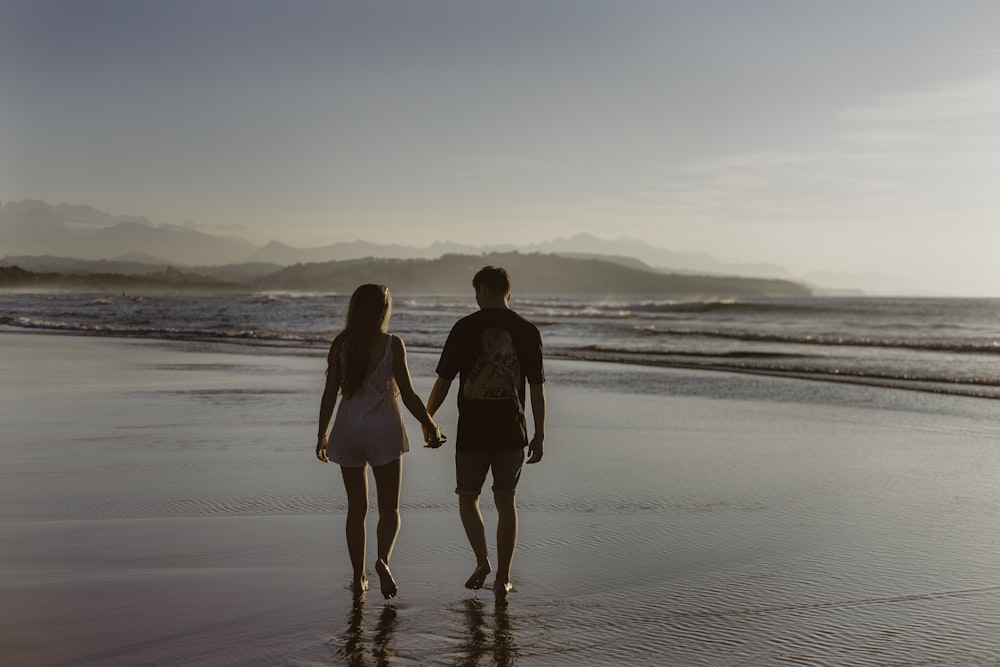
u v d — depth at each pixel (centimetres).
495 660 352
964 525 605
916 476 798
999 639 382
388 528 438
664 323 5578
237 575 461
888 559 516
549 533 575
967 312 9444
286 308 8156
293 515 604
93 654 343
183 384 1561
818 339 3484
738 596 442
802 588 458
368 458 439
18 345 2633
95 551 502
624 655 360
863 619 408
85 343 2798
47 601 409
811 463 866
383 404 442
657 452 927
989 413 1311
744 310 8812
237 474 750
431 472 791
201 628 378
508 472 450
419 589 449
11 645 351
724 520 615
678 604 429
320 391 1453
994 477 795
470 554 520
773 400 1466
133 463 800
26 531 549
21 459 820
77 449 877
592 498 687
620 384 1730
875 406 1398
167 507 624
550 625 396
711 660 354
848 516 631
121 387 1503
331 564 488
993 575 483
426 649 362
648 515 630
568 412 1286
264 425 1059
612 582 466
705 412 1292
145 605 406
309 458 830
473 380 452
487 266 465
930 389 1653
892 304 15762
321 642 367
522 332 455
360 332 441
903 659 357
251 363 2072
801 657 359
